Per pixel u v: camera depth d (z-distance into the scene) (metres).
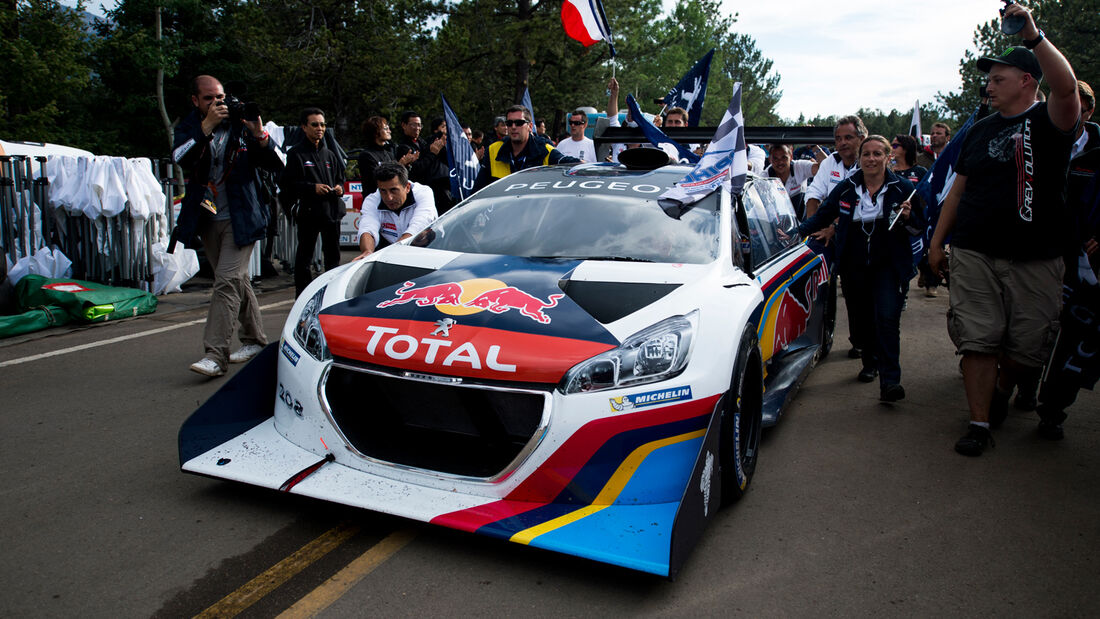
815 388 4.93
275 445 2.85
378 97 23.14
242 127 4.43
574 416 2.45
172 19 26.45
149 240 7.25
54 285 6.06
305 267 6.14
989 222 3.58
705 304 2.82
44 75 19.52
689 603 2.32
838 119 5.12
